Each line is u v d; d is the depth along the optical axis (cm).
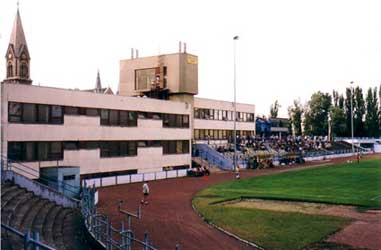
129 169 5919
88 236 2053
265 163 7975
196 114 8406
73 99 5066
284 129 14338
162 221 3014
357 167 7394
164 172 6297
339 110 14400
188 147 7100
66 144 4969
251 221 2941
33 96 4559
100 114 5478
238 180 5750
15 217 2175
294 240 2409
